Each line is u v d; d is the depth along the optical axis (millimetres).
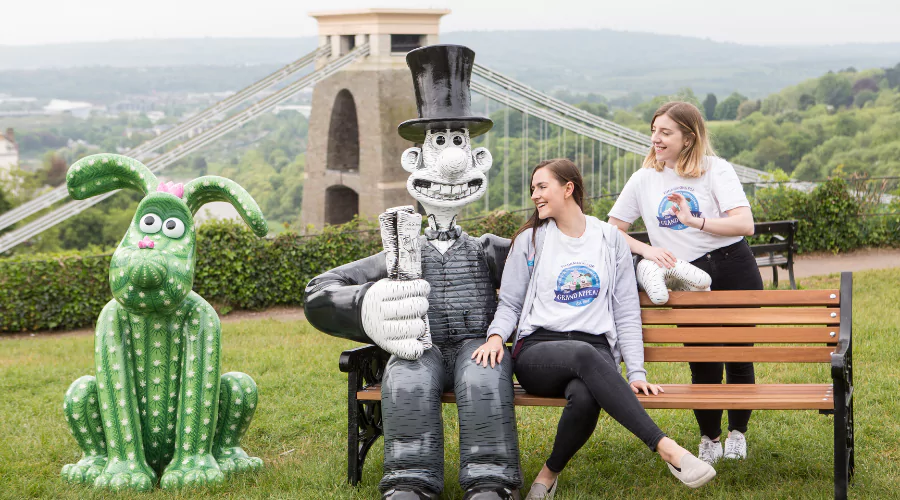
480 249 3820
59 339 9578
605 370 3330
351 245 11641
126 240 3732
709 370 3967
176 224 3775
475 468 3318
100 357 3844
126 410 3832
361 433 3873
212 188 3980
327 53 30578
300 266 11469
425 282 3541
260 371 6461
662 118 3812
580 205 3723
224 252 11156
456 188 3691
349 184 30078
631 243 3904
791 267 9641
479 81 27859
